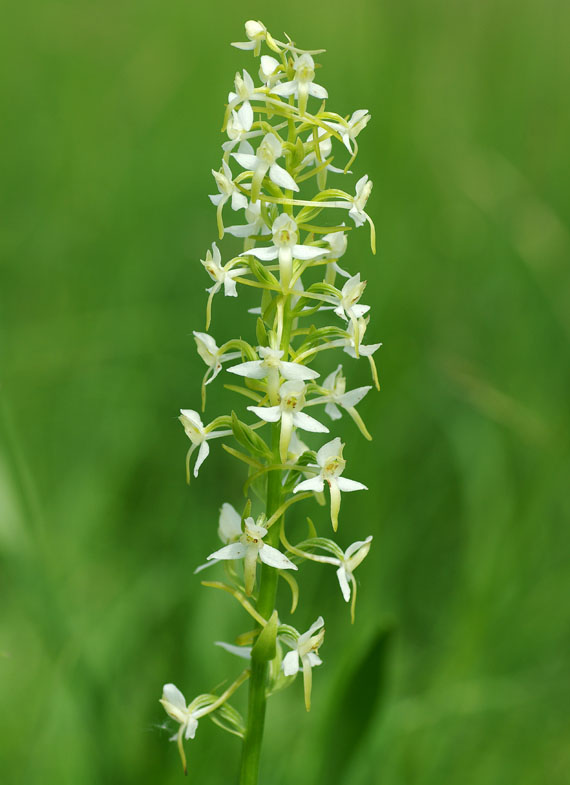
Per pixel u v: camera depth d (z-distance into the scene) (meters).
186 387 0.73
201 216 0.86
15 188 0.87
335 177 0.80
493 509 0.59
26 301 0.79
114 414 0.70
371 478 0.60
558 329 0.72
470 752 0.53
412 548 0.61
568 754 0.53
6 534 0.49
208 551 0.58
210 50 0.99
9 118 0.92
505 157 0.88
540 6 0.90
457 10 0.88
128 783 0.49
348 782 0.48
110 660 0.53
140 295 0.80
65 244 0.83
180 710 0.43
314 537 0.44
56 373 0.72
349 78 0.82
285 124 0.44
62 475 0.65
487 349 0.77
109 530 0.62
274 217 0.44
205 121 0.95
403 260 0.75
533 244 0.76
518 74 0.91
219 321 0.77
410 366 0.69
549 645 0.56
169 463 0.68
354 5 0.91
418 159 0.82
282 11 0.98
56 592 0.50
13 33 0.98
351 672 0.46
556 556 0.57
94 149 0.92
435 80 0.87
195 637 0.53
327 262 0.44
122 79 0.97
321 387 0.44
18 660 0.55
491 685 0.54
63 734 0.50
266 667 0.44
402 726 0.52
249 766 0.44
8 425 0.50
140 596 0.56
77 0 1.00
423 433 0.67
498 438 0.64
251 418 0.71
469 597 0.56
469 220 0.84
